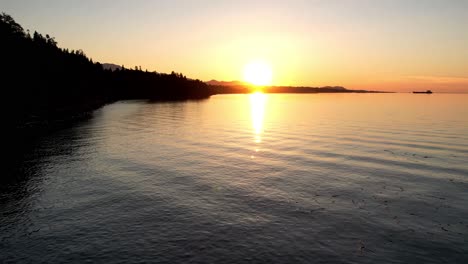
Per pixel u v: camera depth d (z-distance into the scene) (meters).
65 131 62.91
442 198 25.44
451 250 17.25
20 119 66.44
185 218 21.28
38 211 22.47
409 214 22.22
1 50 71.50
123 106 149.50
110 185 28.48
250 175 32.22
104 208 23.02
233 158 40.38
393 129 68.69
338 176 31.83
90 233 19.06
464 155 41.09
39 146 46.66
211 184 29.08
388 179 30.69
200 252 16.83
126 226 20.03
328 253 16.84
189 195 25.97
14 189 27.19
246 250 17.06
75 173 32.38
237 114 115.62
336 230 19.61
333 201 24.75
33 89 81.44
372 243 17.98
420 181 30.00
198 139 56.19
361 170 34.06
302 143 51.78
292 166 36.03
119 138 55.72
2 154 41.06
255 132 65.94
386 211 22.73
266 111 133.38
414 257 16.53
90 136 57.03
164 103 184.50
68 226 20.06
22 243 17.89
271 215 21.89
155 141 53.31
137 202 24.25
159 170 33.97
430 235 19.03
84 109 110.81
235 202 24.41
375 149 45.78
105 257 16.36
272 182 29.83
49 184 28.62
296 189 27.73
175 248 17.27
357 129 69.44
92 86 153.12
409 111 130.25
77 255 16.58
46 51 107.00
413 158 39.56
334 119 94.62
